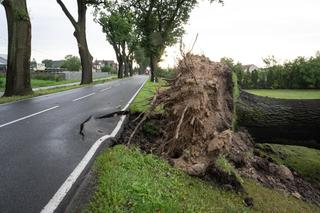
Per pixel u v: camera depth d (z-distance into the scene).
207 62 7.99
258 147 8.80
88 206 3.79
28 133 7.55
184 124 6.75
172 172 5.75
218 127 6.87
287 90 29.56
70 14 29.64
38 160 5.44
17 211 3.62
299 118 8.01
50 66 125.62
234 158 6.91
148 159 5.95
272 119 8.14
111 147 6.53
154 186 4.62
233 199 5.38
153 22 39.50
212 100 7.18
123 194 4.11
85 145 6.44
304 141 8.32
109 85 29.31
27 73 17.55
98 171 4.92
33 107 12.27
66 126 8.38
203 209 4.45
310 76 30.03
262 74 32.44
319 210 6.00
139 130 7.96
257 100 8.62
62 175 4.74
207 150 6.23
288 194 6.36
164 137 7.23
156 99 7.56
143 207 3.91
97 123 8.81
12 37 17.00
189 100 6.83
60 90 21.64
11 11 16.89
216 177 6.00
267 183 6.59
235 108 8.03
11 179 4.55
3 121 9.13
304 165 8.49
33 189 4.22
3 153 5.84
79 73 61.47
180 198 4.61
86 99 15.23
